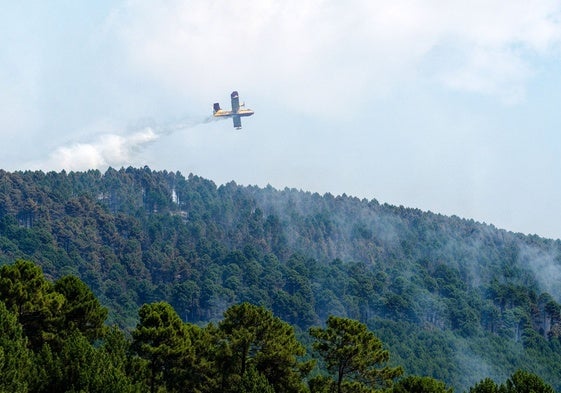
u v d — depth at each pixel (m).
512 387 57.75
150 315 59.31
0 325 49.34
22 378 46.44
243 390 56.81
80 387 47.28
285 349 61.34
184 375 61.25
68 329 60.69
